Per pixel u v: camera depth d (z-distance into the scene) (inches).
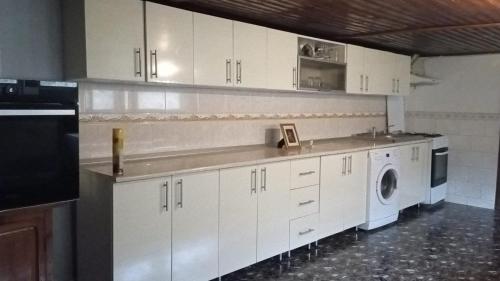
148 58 110.6
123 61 106.3
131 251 98.0
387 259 142.3
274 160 131.0
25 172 79.3
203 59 123.3
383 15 139.4
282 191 134.8
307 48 163.0
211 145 144.9
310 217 146.4
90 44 100.5
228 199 118.0
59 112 82.8
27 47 103.7
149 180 100.0
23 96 77.8
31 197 80.4
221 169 115.5
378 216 176.7
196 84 122.3
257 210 127.0
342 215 160.4
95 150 116.3
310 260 140.3
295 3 124.9
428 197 213.3
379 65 195.2
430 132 234.5
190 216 108.9
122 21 105.6
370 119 220.7
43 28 105.9
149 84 122.1
